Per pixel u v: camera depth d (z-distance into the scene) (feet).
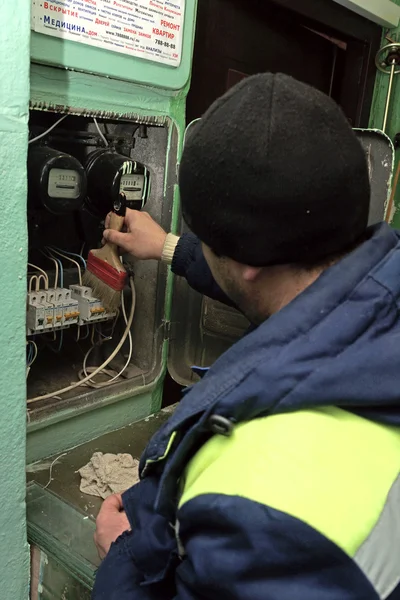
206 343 4.72
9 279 2.67
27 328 3.50
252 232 1.65
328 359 1.58
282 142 1.55
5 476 2.87
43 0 2.96
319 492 1.43
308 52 6.33
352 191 1.63
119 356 4.67
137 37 3.48
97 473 3.45
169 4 3.62
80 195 3.44
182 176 1.79
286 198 1.57
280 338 1.65
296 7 5.22
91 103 3.40
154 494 2.17
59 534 3.01
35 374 4.16
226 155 1.61
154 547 2.03
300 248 1.68
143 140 4.20
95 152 3.87
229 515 1.47
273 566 1.42
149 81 3.65
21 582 3.10
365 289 1.66
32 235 4.00
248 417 1.67
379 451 1.56
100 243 4.41
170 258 3.64
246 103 1.62
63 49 3.12
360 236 1.87
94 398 3.94
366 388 1.55
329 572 1.40
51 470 3.59
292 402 1.57
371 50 6.36
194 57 4.89
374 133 3.51
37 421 3.57
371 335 1.62
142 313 4.51
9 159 2.56
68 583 2.98
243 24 5.37
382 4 5.99
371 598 1.40
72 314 3.68
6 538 2.96
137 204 3.86
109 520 2.70
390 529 1.48
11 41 2.45
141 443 3.99
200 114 5.17
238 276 1.89
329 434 1.55
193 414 1.71
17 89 2.52
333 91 6.82
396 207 6.75
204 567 1.52
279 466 1.49
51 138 3.76
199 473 1.71
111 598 2.19
